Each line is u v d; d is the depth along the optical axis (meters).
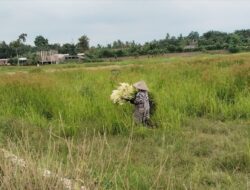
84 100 12.92
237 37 97.12
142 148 8.68
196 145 8.84
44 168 4.76
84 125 10.73
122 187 5.49
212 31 110.75
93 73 25.95
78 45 117.94
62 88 15.84
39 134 9.52
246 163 7.42
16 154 5.29
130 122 10.70
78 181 4.41
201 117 12.02
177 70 21.48
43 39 121.00
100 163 5.43
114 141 9.38
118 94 11.06
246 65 16.17
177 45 99.19
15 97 14.52
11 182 4.51
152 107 11.08
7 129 10.20
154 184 5.56
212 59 29.80
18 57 110.25
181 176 6.75
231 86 13.98
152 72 22.81
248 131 9.89
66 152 7.06
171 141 9.20
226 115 11.74
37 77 18.64
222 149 8.54
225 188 6.39
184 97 13.05
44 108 13.20
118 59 90.69
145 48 97.31
